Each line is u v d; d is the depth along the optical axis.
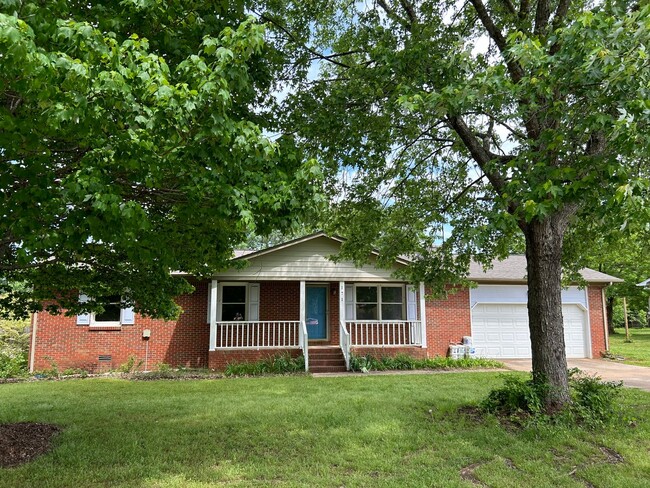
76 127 3.05
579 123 5.10
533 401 6.87
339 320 15.87
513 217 5.05
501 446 5.95
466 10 8.34
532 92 5.25
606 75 4.57
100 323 14.59
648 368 14.56
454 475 4.97
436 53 6.76
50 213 3.54
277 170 4.14
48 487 4.54
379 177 9.78
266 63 5.80
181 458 5.47
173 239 5.60
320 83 8.05
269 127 5.59
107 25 3.83
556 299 7.32
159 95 3.07
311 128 7.43
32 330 14.11
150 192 4.48
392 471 5.10
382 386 10.55
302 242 15.27
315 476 4.91
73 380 12.17
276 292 16.36
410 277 10.66
